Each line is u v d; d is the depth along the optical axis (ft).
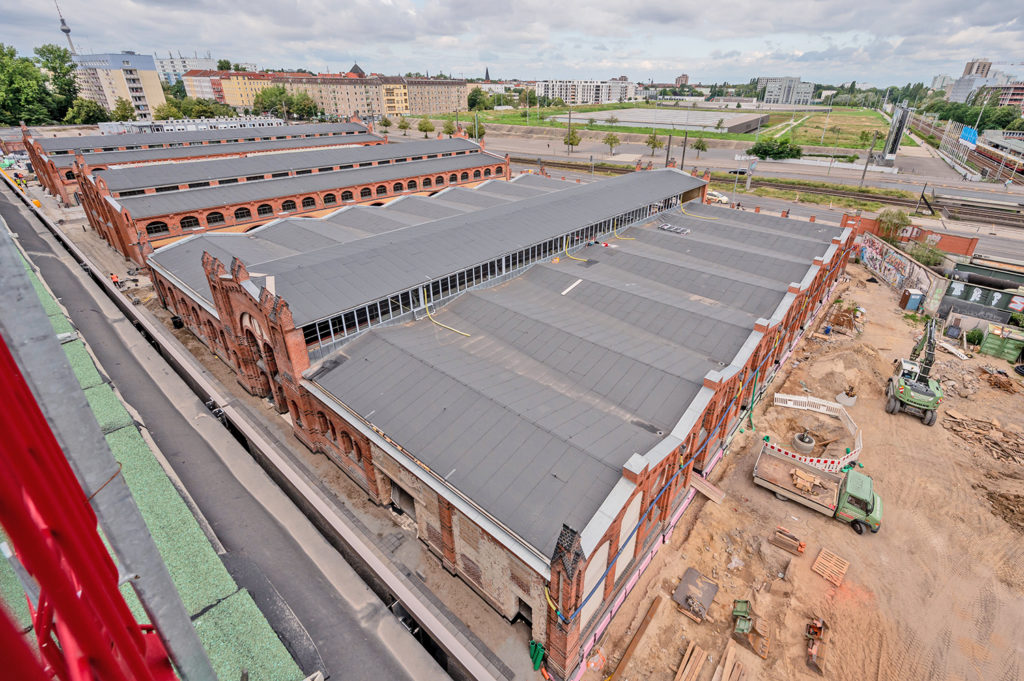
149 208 193.77
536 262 151.64
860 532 94.17
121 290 184.55
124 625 22.67
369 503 96.43
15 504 14.67
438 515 79.46
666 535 92.43
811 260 169.78
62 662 17.83
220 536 88.07
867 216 303.27
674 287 143.43
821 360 150.30
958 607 81.61
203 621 68.13
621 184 208.74
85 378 113.09
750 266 159.43
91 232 246.47
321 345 102.78
